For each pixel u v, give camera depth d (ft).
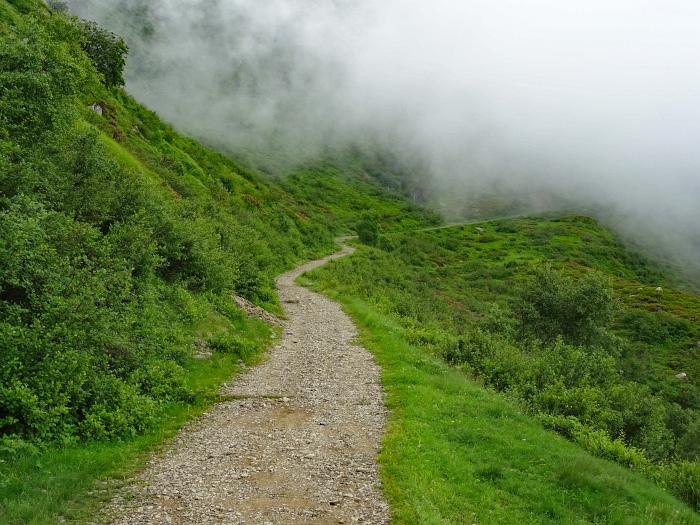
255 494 34.71
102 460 37.24
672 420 143.64
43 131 65.92
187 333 69.36
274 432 47.91
